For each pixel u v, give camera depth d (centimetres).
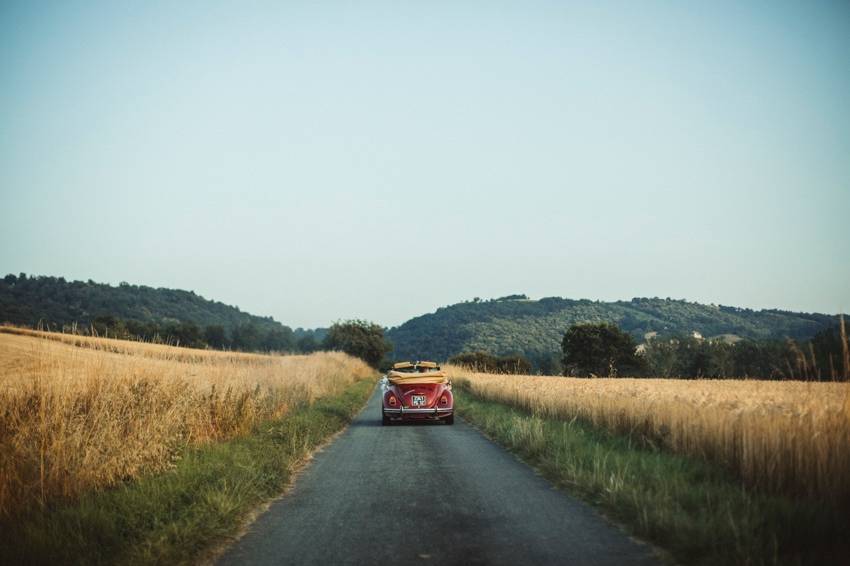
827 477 649
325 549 560
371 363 8994
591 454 985
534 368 12238
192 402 1152
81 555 514
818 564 466
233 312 19612
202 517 625
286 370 2234
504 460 1105
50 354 909
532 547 555
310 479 926
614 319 17338
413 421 1953
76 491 700
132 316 12275
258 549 566
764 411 863
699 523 554
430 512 700
